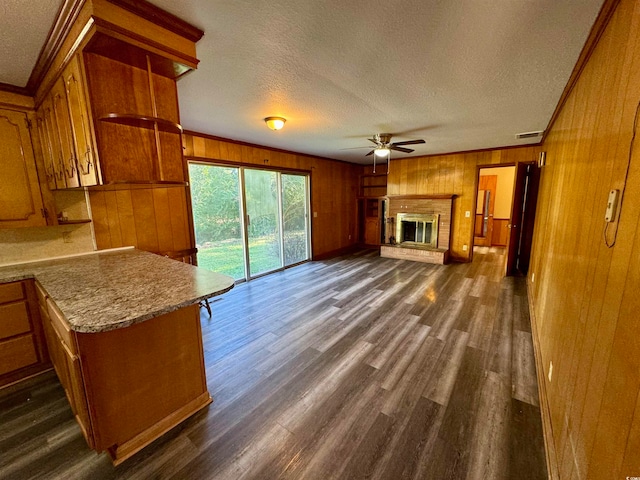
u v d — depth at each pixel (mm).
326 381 2133
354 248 7598
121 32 1277
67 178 1923
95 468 1466
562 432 1355
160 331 1645
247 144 4578
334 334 2857
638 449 693
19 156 2229
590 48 1599
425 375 2186
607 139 1208
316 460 1490
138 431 1581
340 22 1484
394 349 2561
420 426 1700
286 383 2117
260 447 1572
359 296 3922
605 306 1013
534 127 3604
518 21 1469
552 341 1906
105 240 2756
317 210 6281
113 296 1455
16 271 2092
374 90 2404
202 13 1395
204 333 2924
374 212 7910
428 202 5973
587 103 1656
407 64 1941
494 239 7660
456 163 5609
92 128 1417
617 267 936
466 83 2256
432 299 3752
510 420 1737
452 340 2701
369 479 1384
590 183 1420
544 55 1802
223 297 3967
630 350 776
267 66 1955
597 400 986
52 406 1920
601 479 891
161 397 1668
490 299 3721
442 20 1465
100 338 1405
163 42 1434
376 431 1668
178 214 3307
